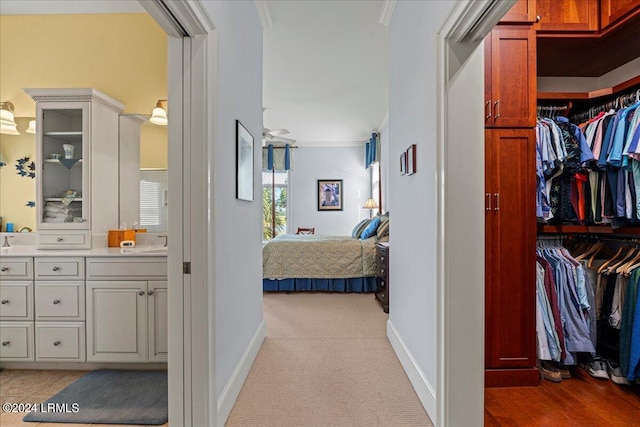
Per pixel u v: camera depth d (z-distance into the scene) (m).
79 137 2.65
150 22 2.96
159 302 2.25
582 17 2.06
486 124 2.02
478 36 1.51
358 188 7.70
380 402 1.88
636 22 1.91
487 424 1.67
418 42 1.98
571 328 2.08
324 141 7.67
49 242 2.54
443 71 1.56
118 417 1.77
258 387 2.04
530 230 2.03
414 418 1.74
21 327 2.27
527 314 2.02
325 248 4.44
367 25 3.01
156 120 2.94
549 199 2.24
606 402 1.85
